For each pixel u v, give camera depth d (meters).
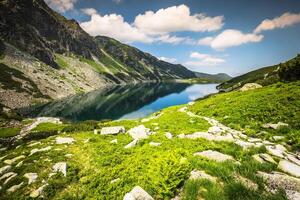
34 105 108.12
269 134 18.80
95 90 196.62
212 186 9.12
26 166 15.48
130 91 198.00
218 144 14.20
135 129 21.12
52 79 164.75
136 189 9.40
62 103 118.44
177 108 42.47
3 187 13.38
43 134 36.31
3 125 50.75
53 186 12.09
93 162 14.38
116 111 100.31
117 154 14.95
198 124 22.56
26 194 11.95
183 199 8.89
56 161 15.20
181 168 10.41
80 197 10.81
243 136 18.95
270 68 180.50
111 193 10.38
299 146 15.46
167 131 19.77
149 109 104.56
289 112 21.92
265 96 29.80
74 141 21.11
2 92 104.06
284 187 9.10
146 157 12.99
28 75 144.12
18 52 177.88
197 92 186.12
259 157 11.99
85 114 93.75
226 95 40.97
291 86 32.00
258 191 8.73
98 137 21.14
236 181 9.34
